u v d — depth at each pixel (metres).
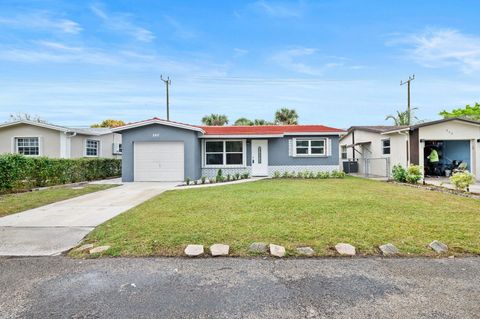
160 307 2.86
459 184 10.41
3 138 17.66
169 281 3.43
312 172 16.77
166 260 4.06
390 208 7.00
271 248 4.32
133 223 5.75
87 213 7.12
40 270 3.79
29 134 17.56
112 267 3.85
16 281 3.46
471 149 15.83
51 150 17.50
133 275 3.60
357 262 3.95
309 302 2.94
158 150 15.76
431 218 6.01
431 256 4.12
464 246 4.40
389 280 3.41
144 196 9.88
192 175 15.62
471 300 2.94
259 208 7.00
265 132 17.09
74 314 2.74
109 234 5.12
